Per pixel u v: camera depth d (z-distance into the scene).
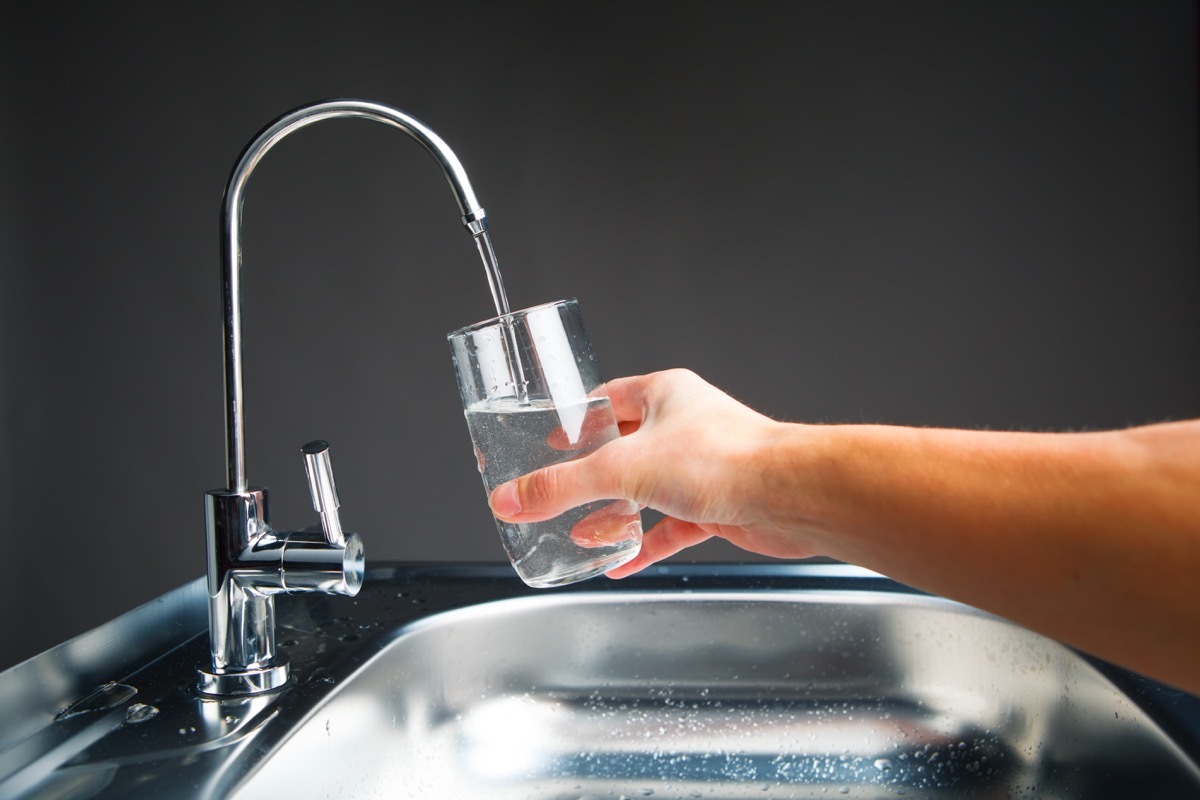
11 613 2.52
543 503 0.57
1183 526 0.40
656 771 0.77
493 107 2.38
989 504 0.45
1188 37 2.23
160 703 0.64
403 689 0.75
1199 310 2.29
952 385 2.37
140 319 2.46
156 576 2.52
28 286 2.47
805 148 2.34
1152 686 0.65
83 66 2.41
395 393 2.45
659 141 2.37
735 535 0.66
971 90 2.29
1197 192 2.26
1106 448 0.43
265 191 2.42
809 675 0.82
